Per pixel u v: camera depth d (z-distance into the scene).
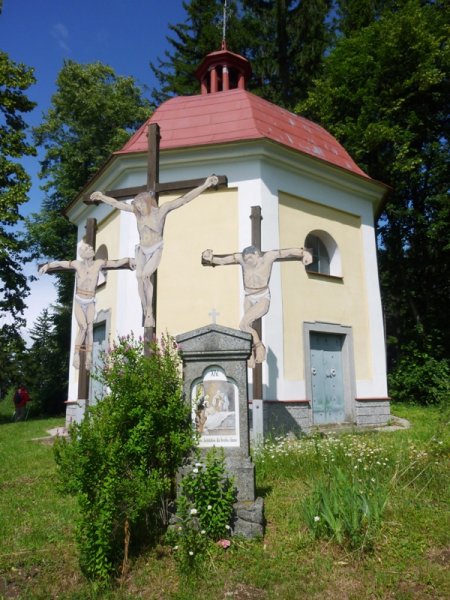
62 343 24.73
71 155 21.83
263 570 3.58
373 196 12.58
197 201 10.52
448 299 18.06
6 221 16.98
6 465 7.39
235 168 10.52
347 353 11.21
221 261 8.11
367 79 17.66
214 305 9.97
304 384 10.15
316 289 10.94
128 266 8.29
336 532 3.83
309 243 11.53
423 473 5.30
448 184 16.66
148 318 7.09
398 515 4.34
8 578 3.69
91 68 22.45
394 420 11.45
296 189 10.99
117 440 3.87
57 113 22.70
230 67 15.83
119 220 11.12
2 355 19.88
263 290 7.86
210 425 4.44
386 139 16.44
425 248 17.78
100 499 3.57
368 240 12.30
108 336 10.75
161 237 7.30
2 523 4.67
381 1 20.06
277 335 9.89
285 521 4.39
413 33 16.64
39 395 23.84
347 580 3.44
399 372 15.95
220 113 11.88
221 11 22.67
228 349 4.50
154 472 4.02
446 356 16.31
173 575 3.61
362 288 11.91
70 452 3.67
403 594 3.24
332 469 5.44
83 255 8.59
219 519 3.94
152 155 7.55
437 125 17.62
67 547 4.13
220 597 3.31
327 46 21.88
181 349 4.57
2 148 17.91
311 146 12.20
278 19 21.78
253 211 8.59
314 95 18.72
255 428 7.80
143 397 4.18
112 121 22.20
